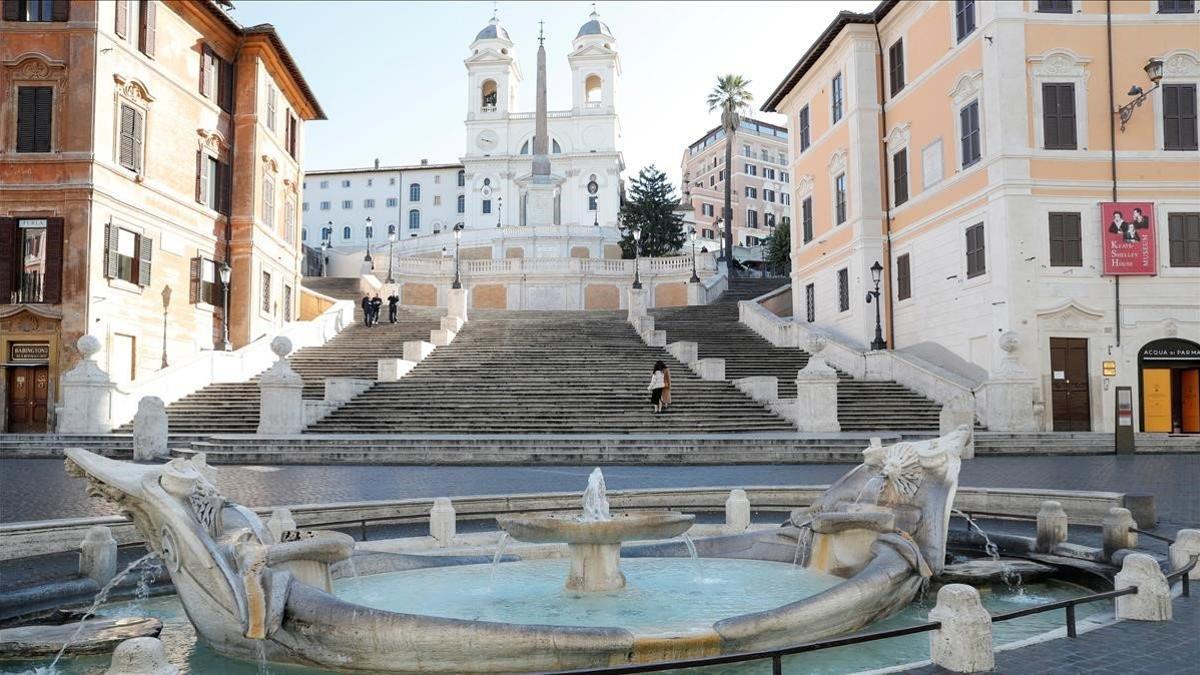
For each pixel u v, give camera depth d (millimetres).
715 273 56625
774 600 7926
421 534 11422
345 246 79625
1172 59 27391
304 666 6090
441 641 5727
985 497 12352
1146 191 27047
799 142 42438
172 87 32844
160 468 6457
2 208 28391
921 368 27594
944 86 30500
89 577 8570
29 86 28781
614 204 98938
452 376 29375
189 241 33875
